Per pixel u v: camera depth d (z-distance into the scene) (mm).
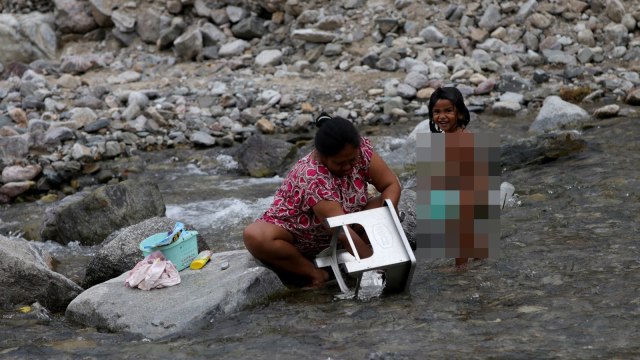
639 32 16453
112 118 14648
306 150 13320
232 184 12328
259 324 6543
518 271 7254
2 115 14781
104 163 13375
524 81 15164
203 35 17266
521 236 8242
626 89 14656
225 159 13445
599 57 15859
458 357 5598
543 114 13234
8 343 6598
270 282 7215
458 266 7523
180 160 13570
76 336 6684
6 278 7652
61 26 18125
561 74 15500
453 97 7328
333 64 16391
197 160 13461
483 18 16703
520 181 10430
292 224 7227
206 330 6539
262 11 17734
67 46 18109
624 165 10633
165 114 14680
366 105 14891
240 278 7094
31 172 12844
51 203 12258
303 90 15469
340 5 17453
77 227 10125
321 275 7445
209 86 15867
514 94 14781
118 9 18016
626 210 8867
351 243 6707
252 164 12844
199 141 14000
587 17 16703
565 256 7531
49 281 7656
